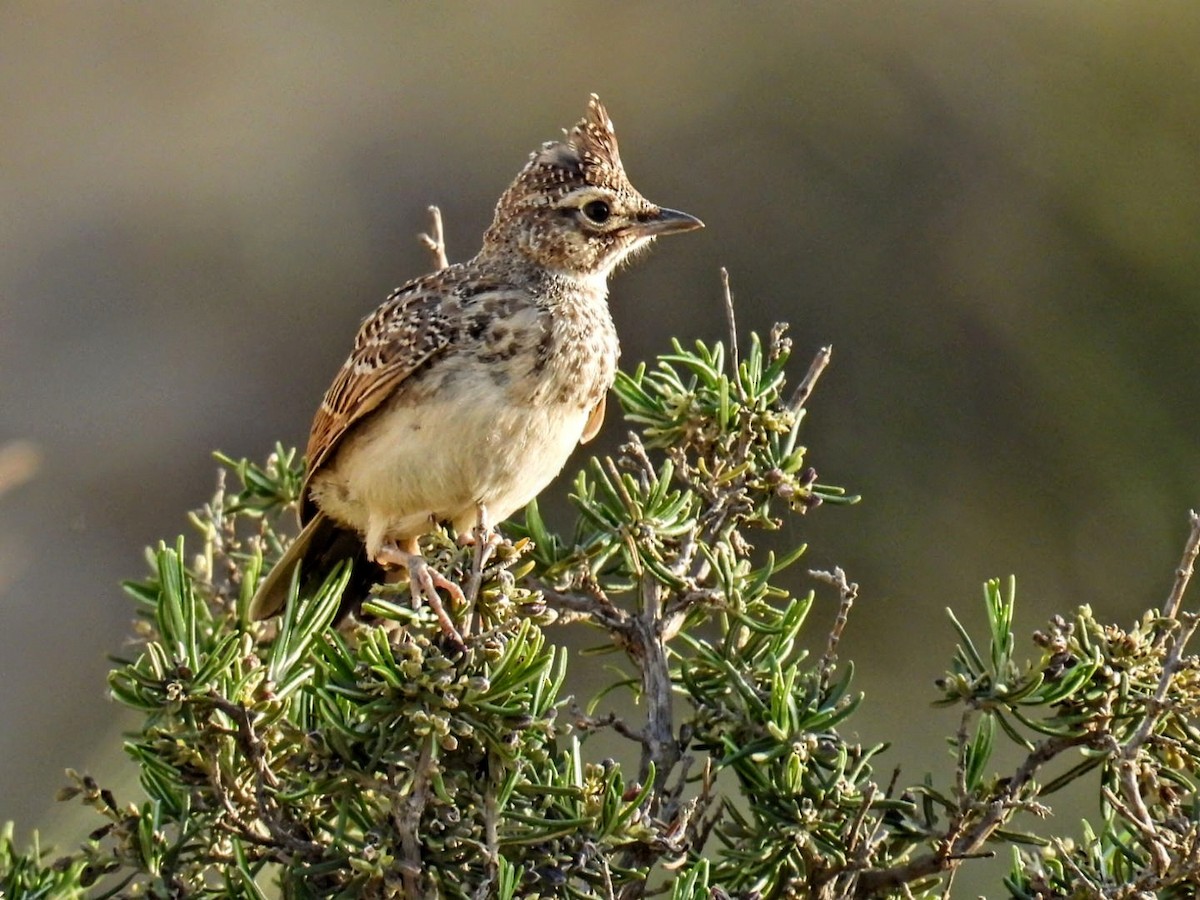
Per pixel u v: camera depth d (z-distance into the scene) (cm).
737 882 683
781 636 727
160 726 635
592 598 762
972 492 1719
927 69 2111
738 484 759
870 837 657
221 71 2733
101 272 2575
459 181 2597
